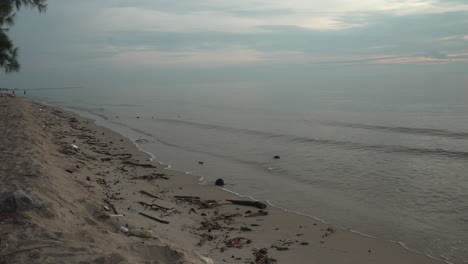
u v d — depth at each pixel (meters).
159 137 23.67
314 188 12.33
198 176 13.73
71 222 5.97
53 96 84.44
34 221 5.37
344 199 11.15
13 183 7.23
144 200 9.71
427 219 9.40
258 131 26.47
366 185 12.66
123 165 14.62
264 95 79.81
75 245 4.73
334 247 7.61
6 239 4.72
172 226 7.92
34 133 15.70
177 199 10.52
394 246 7.75
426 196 11.30
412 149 18.94
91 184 9.84
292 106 49.06
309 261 6.85
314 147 20.19
